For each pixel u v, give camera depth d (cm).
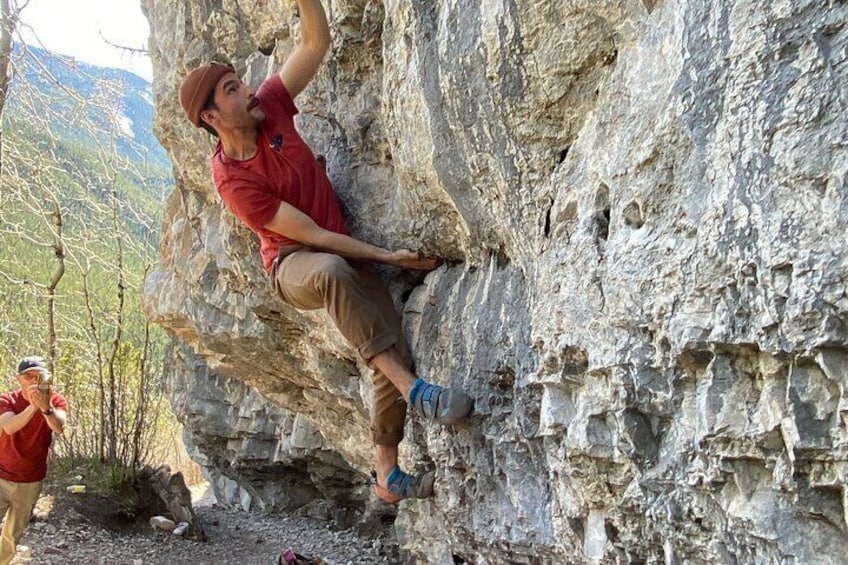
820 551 183
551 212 268
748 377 196
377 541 700
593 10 240
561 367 254
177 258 647
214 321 604
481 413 313
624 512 239
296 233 324
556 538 282
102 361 869
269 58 470
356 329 321
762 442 190
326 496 792
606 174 238
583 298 243
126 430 808
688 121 205
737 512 198
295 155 332
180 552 672
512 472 305
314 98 399
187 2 521
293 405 660
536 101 264
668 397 217
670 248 210
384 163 372
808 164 173
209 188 570
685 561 219
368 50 370
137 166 930
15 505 536
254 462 841
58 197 844
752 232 184
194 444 962
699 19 203
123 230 853
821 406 177
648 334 219
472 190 306
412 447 369
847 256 167
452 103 292
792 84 178
